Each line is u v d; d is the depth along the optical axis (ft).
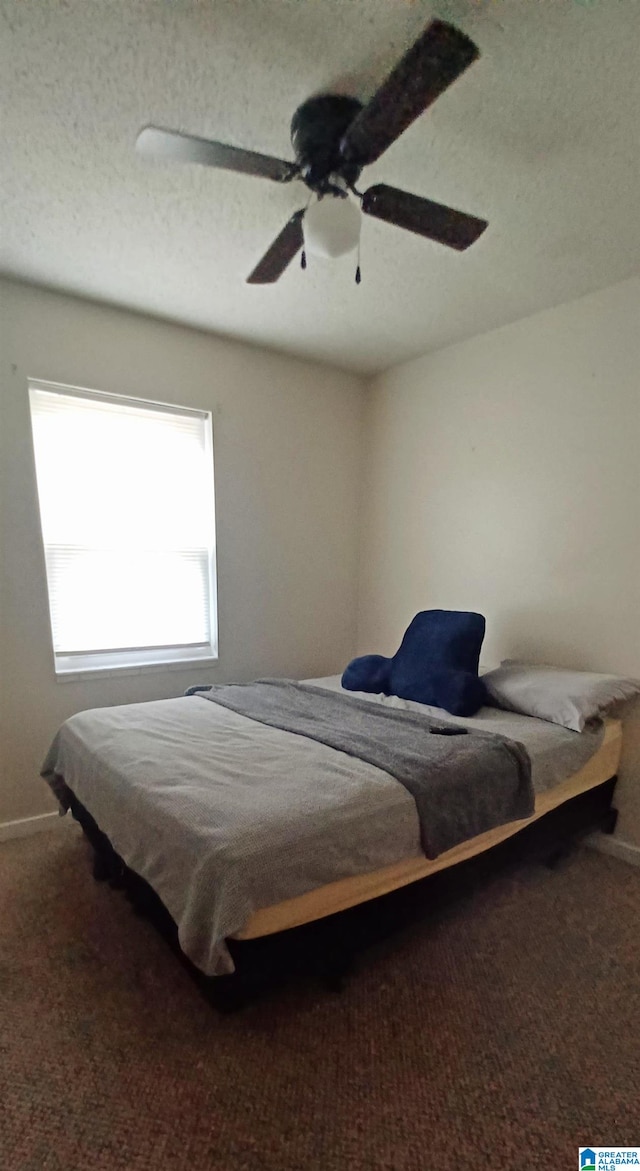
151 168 5.30
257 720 6.95
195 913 3.94
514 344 8.82
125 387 8.57
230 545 10.02
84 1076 4.12
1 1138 3.68
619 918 6.13
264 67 4.20
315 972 4.45
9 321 7.54
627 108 4.51
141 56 4.12
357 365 10.96
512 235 6.34
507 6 3.72
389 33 3.93
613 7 3.70
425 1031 4.54
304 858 4.15
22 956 5.41
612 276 7.30
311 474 11.04
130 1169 3.49
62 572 8.43
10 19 3.83
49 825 8.17
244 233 6.42
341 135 4.42
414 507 10.76
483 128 4.74
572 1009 4.81
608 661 7.79
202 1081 4.07
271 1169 3.49
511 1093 4.00
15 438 7.66
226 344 9.59
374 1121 3.79
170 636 9.61
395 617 11.30
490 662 9.40
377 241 6.43
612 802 7.60
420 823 4.89
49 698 8.20
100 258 6.95
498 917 6.12
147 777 5.12
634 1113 3.87
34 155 5.11
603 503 7.77
